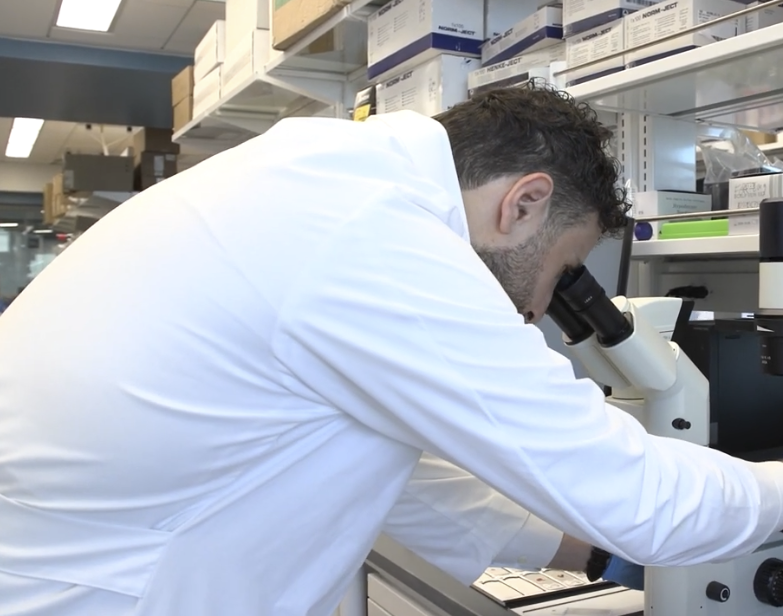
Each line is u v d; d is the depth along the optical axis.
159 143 4.74
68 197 5.42
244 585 0.73
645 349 0.92
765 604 0.98
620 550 0.71
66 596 0.71
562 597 1.09
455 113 0.87
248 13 2.36
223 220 0.71
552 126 0.83
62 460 0.70
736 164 1.57
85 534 0.71
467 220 0.82
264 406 0.70
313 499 0.74
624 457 0.70
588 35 1.30
